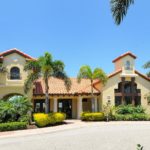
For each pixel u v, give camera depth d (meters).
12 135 24.61
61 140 21.41
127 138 22.05
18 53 36.72
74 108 42.50
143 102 42.25
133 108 39.47
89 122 35.50
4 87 36.06
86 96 40.25
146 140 21.05
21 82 36.34
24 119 30.22
